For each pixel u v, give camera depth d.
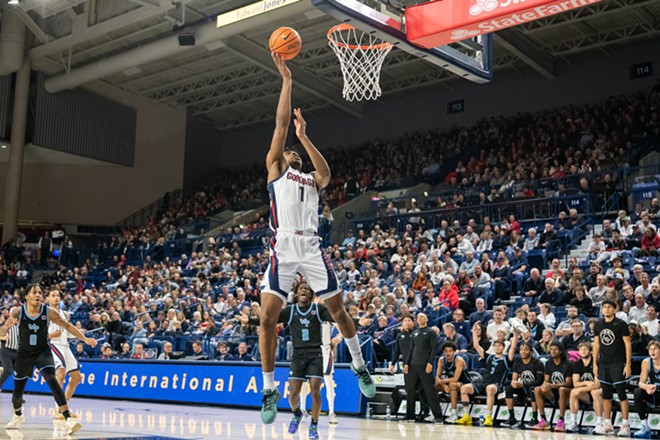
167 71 28.53
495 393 10.77
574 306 11.36
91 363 15.81
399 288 14.39
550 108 26.69
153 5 21.56
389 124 30.84
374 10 9.51
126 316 18.36
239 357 14.02
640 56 24.89
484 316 12.57
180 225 28.92
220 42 22.80
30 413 10.23
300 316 7.98
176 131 32.59
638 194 18.02
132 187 31.59
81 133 29.67
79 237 31.08
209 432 7.81
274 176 4.91
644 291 12.17
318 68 27.81
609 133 22.58
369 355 12.76
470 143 26.66
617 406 10.21
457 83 29.17
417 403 11.88
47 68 28.36
